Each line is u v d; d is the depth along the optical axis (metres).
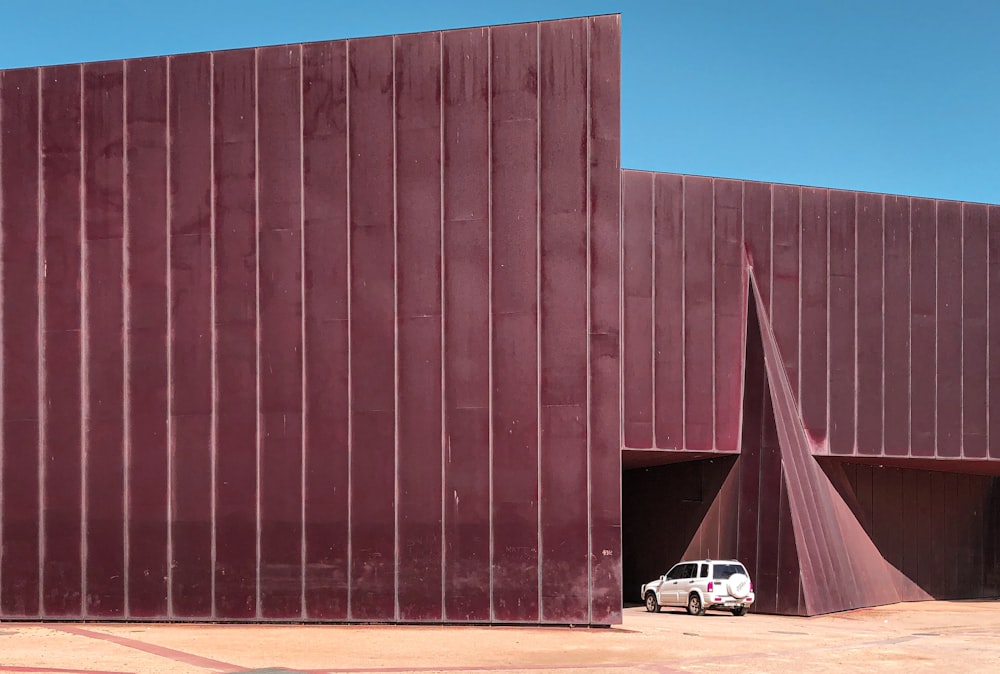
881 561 38.84
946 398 36.25
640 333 33.19
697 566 32.12
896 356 35.84
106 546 26.05
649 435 32.91
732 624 27.86
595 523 24.70
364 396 25.61
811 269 35.19
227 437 25.95
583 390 25.05
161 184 26.69
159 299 26.48
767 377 33.38
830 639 23.94
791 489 32.41
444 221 25.75
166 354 26.34
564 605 24.55
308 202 26.20
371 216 25.97
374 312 25.78
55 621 25.94
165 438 26.14
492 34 26.05
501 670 17.70
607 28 25.77
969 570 42.50
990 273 37.06
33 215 27.02
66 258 26.84
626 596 39.41
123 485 26.16
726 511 33.94
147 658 19.05
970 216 37.03
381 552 25.16
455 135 25.91
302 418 25.75
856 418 35.28
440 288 25.64
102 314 26.64
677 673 17.59
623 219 33.47
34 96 27.27
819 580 32.41
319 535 25.39
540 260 25.45
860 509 38.53
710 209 34.31
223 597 25.50
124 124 26.92
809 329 35.03
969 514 42.88
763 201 34.91
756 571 32.47
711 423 33.56
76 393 26.55
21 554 26.27
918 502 40.72
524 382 25.22
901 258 36.16
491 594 24.75
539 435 25.05
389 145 26.08
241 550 25.61
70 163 27.03
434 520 25.09
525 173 25.67
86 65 27.17
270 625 25.02
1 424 26.66
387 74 26.23
